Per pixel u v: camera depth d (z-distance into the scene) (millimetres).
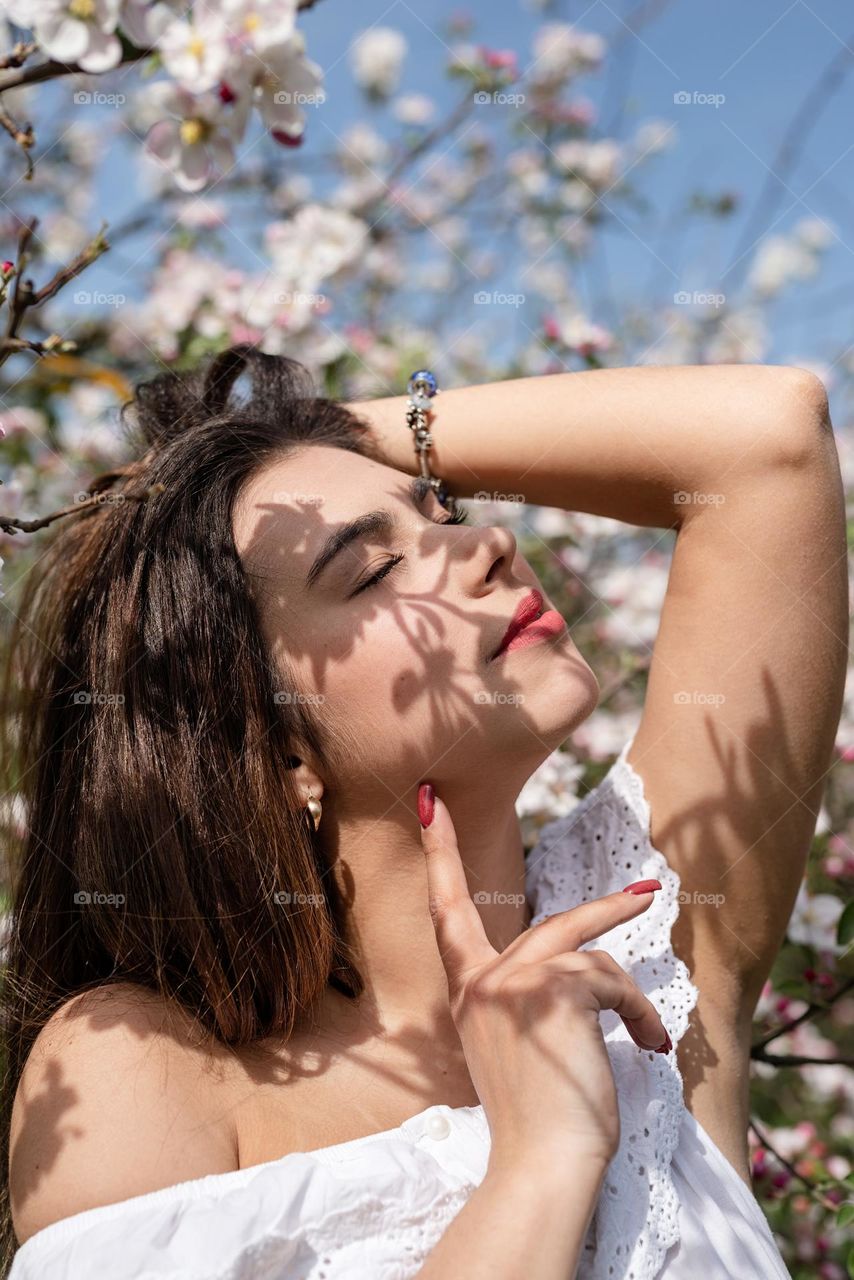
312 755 1046
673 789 1147
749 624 1135
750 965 1143
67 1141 859
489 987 905
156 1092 897
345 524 1044
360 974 1062
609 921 938
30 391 2104
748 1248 966
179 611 1090
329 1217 846
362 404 1374
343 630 1024
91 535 1251
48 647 1264
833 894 2004
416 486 1144
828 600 1141
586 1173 809
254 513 1096
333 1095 985
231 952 1005
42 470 2088
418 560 1048
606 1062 854
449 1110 974
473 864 1084
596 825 1209
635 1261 882
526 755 1014
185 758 1058
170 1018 972
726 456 1159
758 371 1197
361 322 2441
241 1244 808
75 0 759
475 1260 772
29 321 2016
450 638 1008
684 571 1185
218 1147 897
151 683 1091
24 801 1292
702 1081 1071
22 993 1153
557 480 1249
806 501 1139
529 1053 860
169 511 1129
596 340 1938
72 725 1174
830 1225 1944
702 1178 981
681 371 1231
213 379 1410
